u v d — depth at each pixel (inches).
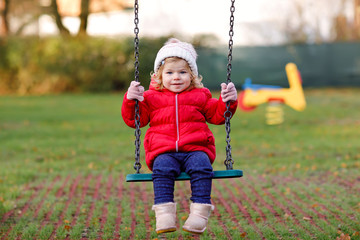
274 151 357.7
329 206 212.2
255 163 316.5
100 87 957.8
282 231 178.7
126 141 413.4
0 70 938.1
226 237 174.9
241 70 1012.5
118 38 949.2
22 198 233.8
